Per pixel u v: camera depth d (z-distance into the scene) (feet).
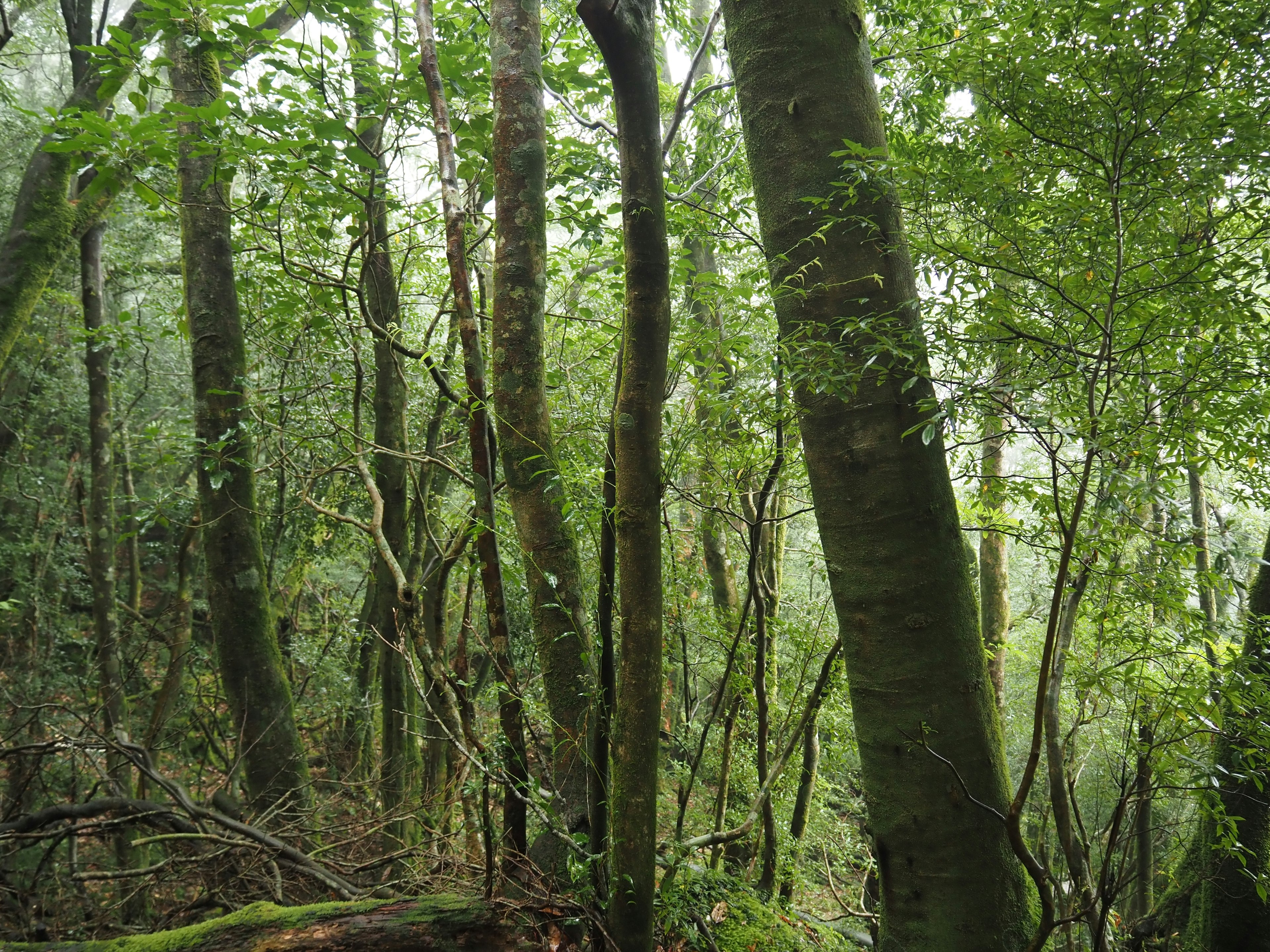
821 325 7.96
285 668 20.76
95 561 20.17
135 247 27.45
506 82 8.36
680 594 14.98
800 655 15.55
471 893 8.53
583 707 8.28
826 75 8.70
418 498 9.97
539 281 8.38
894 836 8.01
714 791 18.83
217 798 12.60
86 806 11.07
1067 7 7.64
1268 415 7.92
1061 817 6.65
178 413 30.27
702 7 27.45
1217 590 9.04
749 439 11.23
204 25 12.22
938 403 6.66
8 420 26.32
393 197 13.56
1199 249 7.60
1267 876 11.56
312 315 13.02
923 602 8.02
